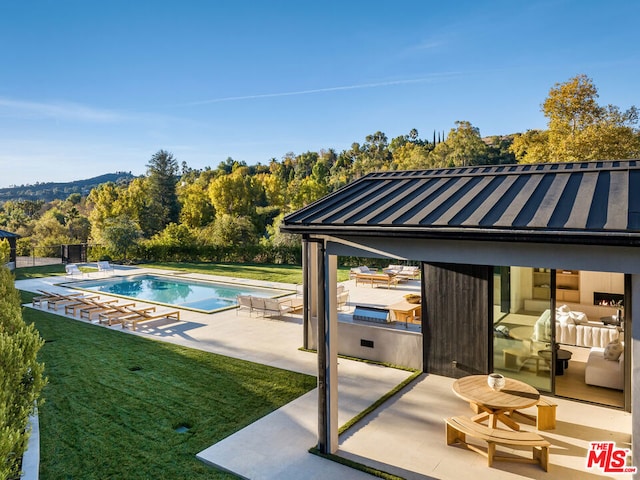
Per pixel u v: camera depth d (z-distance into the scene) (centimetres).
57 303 1711
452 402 781
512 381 720
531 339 820
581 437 651
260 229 4722
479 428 590
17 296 899
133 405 759
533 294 812
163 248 3309
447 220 518
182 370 942
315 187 5059
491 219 498
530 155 3612
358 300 1728
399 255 564
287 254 3039
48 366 971
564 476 546
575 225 433
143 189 5134
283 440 638
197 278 2392
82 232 5050
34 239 4341
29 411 459
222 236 3369
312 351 1082
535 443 548
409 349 960
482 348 866
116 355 1053
